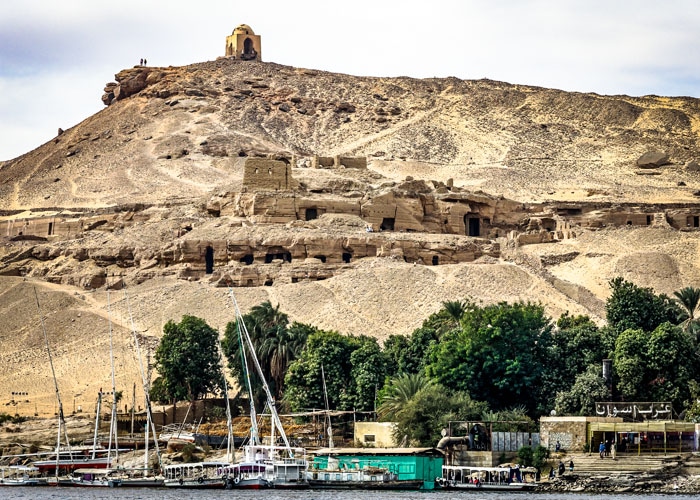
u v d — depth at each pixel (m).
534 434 163.88
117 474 172.62
